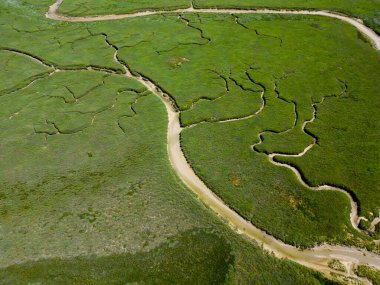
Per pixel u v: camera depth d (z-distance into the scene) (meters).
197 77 29.81
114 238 19.36
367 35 34.00
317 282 17.12
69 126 26.22
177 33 35.69
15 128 26.45
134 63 31.91
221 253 18.39
